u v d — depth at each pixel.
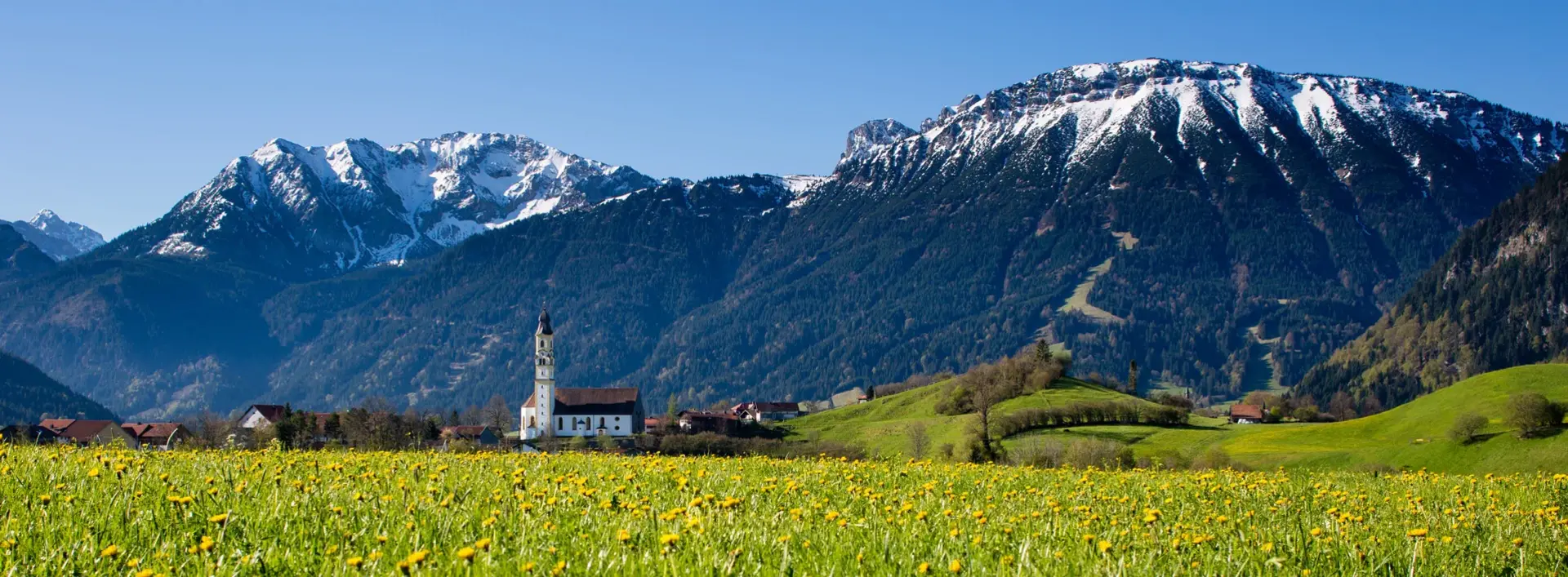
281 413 178.88
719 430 185.12
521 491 16.09
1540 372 114.44
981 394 145.62
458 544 12.29
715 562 11.29
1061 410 138.25
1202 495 21.89
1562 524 17.86
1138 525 15.71
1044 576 11.73
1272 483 25.61
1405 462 93.62
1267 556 13.48
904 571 11.55
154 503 13.94
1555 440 86.31
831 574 11.24
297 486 16.36
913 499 18.50
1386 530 16.52
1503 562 13.98
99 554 11.31
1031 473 28.62
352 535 12.34
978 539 12.95
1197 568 12.57
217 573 10.76
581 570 11.03
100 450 21.72
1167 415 139.88
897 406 199.00
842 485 20.11
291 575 10.95
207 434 109.81
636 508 14.59
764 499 17.06
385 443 91.69
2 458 18.19
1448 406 110.88
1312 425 124.00
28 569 10.67
